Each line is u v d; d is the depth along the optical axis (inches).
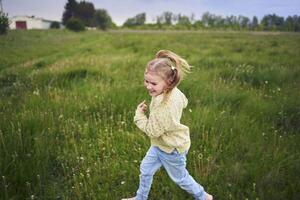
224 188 136.9
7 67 423.8
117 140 174.7
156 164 119.5
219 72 323.6
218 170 147.2
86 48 678.5
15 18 2854.3
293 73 316.2
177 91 111.1
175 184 138.3
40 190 135.2
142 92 240.1
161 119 103.7
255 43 797.2
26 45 724.7
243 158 158.6
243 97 234.8
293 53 528.1
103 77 297.1
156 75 103.2
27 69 377.4
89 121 196.4
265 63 394.6
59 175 149.2
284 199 130.8
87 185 138.8
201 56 493.7
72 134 173.6
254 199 131.5
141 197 126.5
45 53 602.2
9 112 199.8
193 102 227.6
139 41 869.8
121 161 155.7
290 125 200.2
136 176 145.9
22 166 140.5
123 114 204.1
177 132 110.5
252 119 199.9
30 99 223.6
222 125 183.6
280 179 141.9
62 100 223.0
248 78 304.5
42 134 169.9
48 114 195.2
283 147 167.0
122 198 134.8
